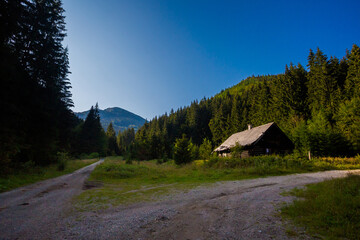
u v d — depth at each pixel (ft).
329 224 13.65
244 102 253.85
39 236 12.82
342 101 118.21
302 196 22.31
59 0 83.15
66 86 100.99
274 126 85.87
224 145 108.58
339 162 66.59
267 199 22.35
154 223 15.47
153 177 48.62
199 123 323.37
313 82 151.33
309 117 143.02
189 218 16.63
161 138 249.14
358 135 92.58
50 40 76.23
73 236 12.83
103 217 17.21
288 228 13.60
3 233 13.33
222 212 18.15
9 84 53.16
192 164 68.80
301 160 60.18
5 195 27.40
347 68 140.36
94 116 225.15
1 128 50.11
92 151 211.41
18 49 61.57
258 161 56.13
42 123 72.18
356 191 20.77
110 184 40.65
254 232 13.15
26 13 55.62
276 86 186.60
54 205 21.81
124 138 464.65
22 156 65.00
